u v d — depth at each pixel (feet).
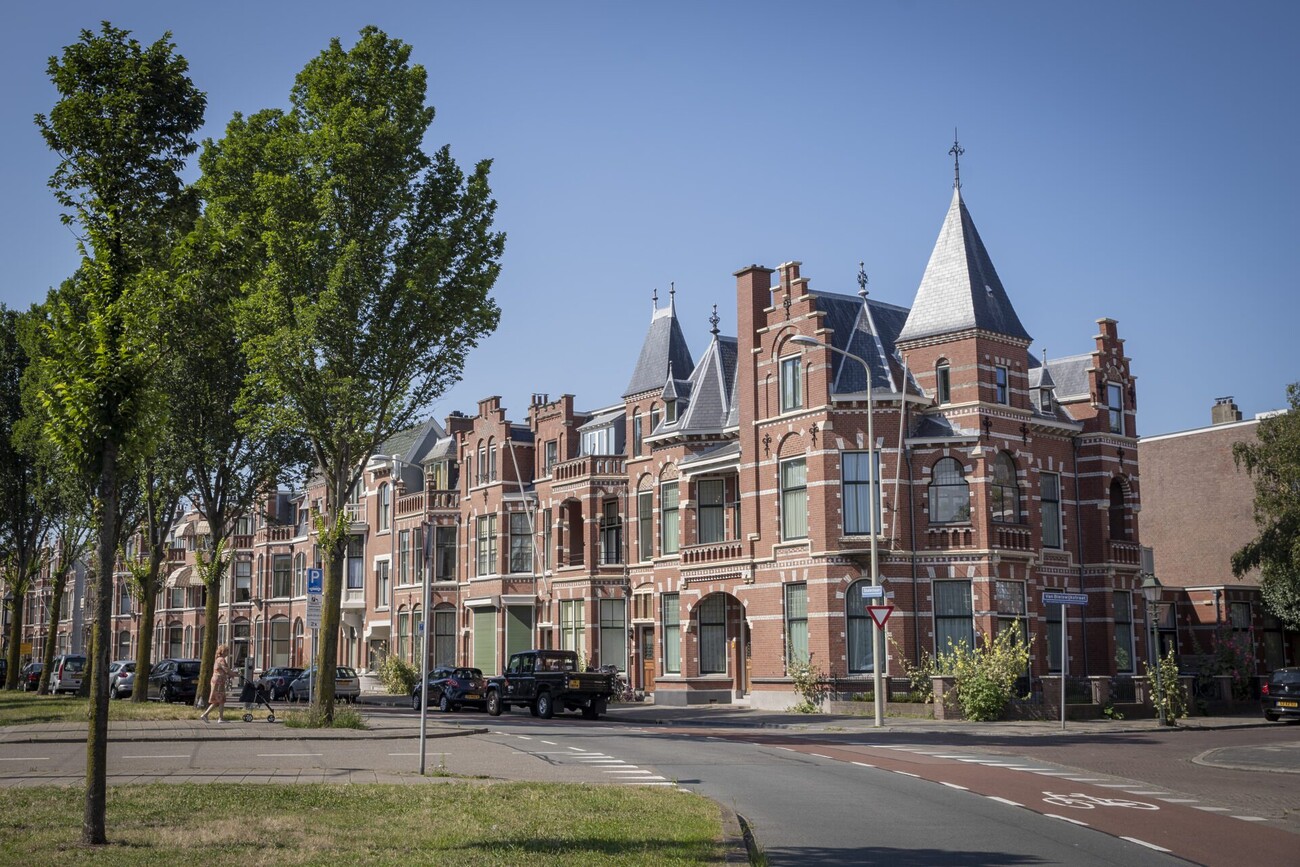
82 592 326.85
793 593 136.56
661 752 80.89
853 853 42.55
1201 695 145.07
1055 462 144.77
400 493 219.61
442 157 102.42
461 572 203.72
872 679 129.08
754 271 146.82
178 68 52.01
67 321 46.62
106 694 41.78
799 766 72.43
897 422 133.59
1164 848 45.09
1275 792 64.34
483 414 200.95
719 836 41.98
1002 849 43.91
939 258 140.56
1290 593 156.46
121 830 42.55
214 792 52.39
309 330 93.09
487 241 102.99
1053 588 139.44
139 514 157.89
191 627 288.10
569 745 85.46
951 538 130.52
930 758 79.25
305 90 100.83
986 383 133.90
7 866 36.09
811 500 134.00
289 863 36.45
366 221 99.60
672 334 174.50
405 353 99.86
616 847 39.50
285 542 263.08
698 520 152.76
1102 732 104.94
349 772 62.75
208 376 122.83
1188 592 167.94
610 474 174.70
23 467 176.96
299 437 131.75
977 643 128.06
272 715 102.53
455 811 47.78
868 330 141.59
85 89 50.65
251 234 94.63
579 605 175.42
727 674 148.77
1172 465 202.59
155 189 51.57
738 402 150.41
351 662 233.35
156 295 48.47
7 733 85.92
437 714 131.85
